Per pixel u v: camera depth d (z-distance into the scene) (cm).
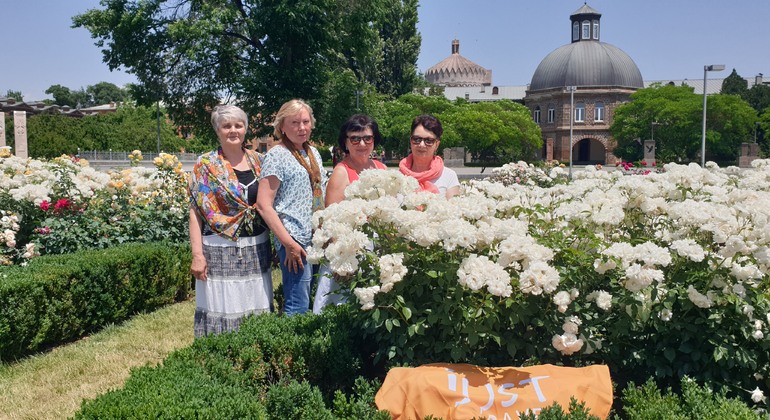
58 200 761
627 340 349
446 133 5484
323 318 399
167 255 733
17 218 693
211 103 2569
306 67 2383
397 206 335
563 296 308
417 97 5591
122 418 258
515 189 445
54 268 588
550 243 334
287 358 355
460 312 319
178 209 836
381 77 5466
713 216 355
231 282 427
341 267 315
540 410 287
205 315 434
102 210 795
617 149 6662
